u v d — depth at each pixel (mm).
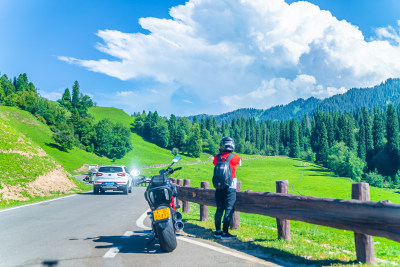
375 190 102812
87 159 116938
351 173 124750
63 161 102500
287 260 5223
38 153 25641
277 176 119562
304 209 5531
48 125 145750
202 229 8234
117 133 152000
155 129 195875
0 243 6207
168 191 5816
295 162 189000
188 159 172500
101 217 10016
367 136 186125
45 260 4957
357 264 4695
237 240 6805
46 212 11109
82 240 6547
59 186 22594
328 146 191500
